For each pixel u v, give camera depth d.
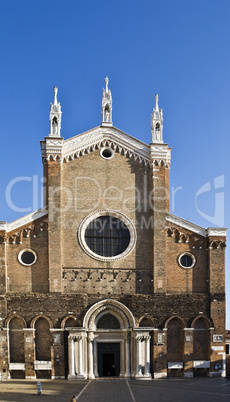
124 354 57.81
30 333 56.09
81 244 59.69
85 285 58.81
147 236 61.53
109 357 58.41
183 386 50.34
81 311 57.59
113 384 51.97
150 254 60.97
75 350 56.25
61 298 57.47
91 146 62.81
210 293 60.00
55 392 46.06
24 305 56.75
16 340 56.38
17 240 58.84
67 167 61.75
